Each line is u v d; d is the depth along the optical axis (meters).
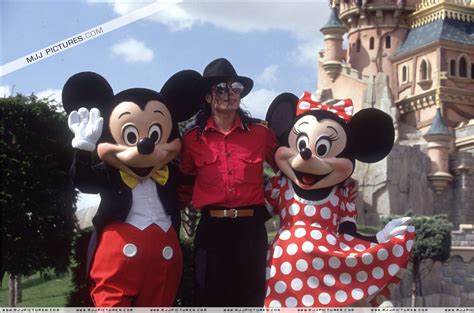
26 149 18.39
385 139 10.52
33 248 18.67
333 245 10.01
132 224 9.74
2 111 18.30
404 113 64.56
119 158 9.70
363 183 56.34
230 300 9.89
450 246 39.53
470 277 43.34
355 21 68.50
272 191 10.53
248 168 9.91
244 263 9.87
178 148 10.06
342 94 64.19
